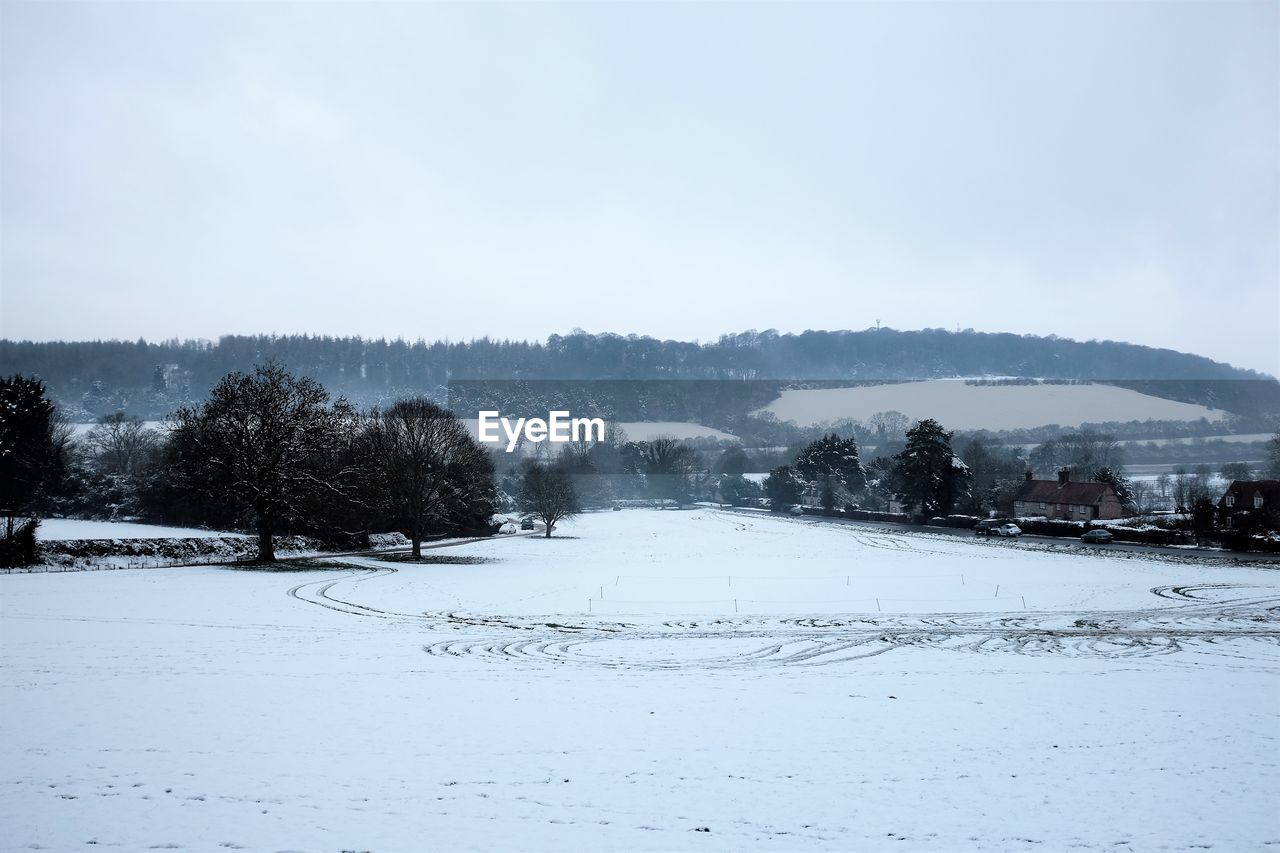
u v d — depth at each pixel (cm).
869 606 3947
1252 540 7169
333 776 1401
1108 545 7994
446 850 1120
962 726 1759
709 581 5056
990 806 1296
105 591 4012
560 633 3106
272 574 5119
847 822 1228
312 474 6344
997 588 4638
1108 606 3925
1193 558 6569
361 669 2327
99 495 8375
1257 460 18000
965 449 15962
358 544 7688
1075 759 1537
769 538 9506
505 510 15100
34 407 8338
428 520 7488
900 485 12681
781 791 1354
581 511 15675
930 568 5881
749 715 1841
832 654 2691
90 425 19288
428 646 2761
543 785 1372
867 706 1936
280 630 3008
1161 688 2155
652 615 3631
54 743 1559
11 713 1764
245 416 5762
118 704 1852
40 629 2888
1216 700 2017
